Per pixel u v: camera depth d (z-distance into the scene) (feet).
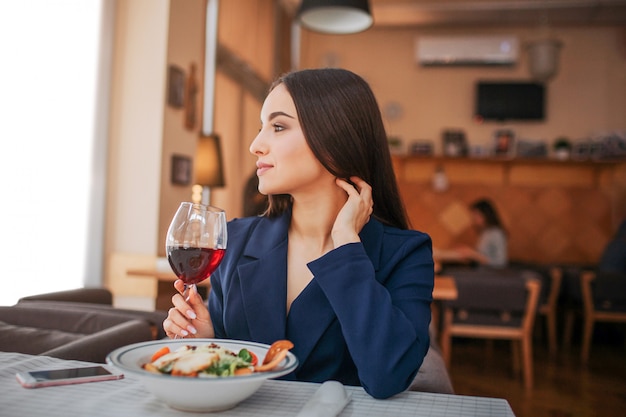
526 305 12.46
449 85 24.30
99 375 2.77
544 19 22.67
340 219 3.23
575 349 17.39
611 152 22.61
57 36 10.64
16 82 9.57
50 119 10.48
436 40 23.79
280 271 3.41
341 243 3.17
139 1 12.55
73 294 7.55
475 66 24.16
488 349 16.89
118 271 12.20
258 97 19.60
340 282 3.02
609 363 15.28
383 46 24.72
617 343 18.65
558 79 23.71
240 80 17.81
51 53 10.48
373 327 2.87
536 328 19.62
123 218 12.34
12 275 9.55
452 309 12.82
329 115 3.26
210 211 3.13
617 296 15.88
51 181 10.55
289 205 3.73
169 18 12.50
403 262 3.46
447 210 24.29
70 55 11.07
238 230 3.79
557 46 21.72
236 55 16.97
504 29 24.14
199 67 14.14
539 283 12.37
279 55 21.18
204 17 14.30
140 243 12.25
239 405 2.45
